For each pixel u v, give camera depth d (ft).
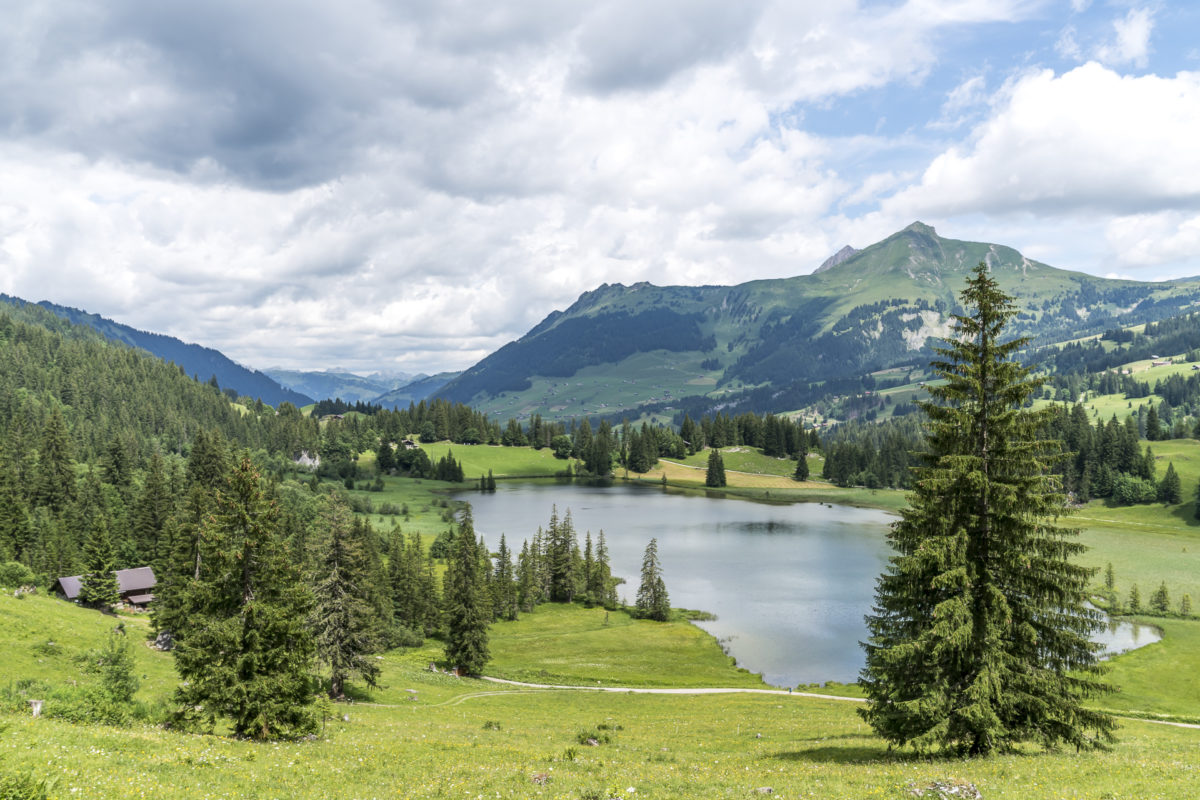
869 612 363.15
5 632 166.40
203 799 54.03
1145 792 60.39
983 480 82.33
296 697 97.14
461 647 257.75
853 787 65.10
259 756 75.77
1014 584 85.10
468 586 263.08
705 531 618.03
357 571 181.88
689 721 166.40
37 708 88.74
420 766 79.30
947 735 82.23
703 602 390.42
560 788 66.80
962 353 88.74
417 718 154.92
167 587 221.46
